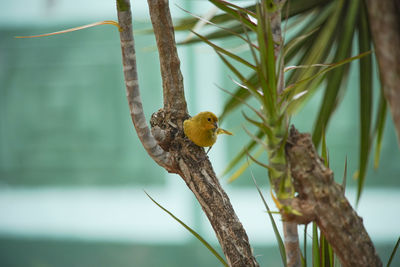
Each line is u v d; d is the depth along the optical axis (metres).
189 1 7.06
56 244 7.69
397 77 1.51
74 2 8.05
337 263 1.74
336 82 2.59
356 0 2.47
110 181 8.24
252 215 7.22
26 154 8.46
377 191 7.21
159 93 7.71
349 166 7.26
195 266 7.25
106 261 7.47
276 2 1.40
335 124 7.24
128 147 8.14
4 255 7.80
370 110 2.62
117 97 8.09
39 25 8.19
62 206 8.15
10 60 8.30
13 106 8.41
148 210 7.81
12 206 8.23
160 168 8.03
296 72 2.65
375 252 1.31
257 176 7.50
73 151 8.34
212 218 1.89
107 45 8.03
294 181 1.34
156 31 1.97
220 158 7.48
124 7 1.58
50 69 8.27
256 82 2.66
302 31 2.68
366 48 2.57
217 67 7.26
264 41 1.26
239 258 1.78
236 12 1.46
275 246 6.82
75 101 8.23
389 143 7.09
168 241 7.28
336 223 1.29
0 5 8.15
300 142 1.34
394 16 1.51
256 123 1.23
